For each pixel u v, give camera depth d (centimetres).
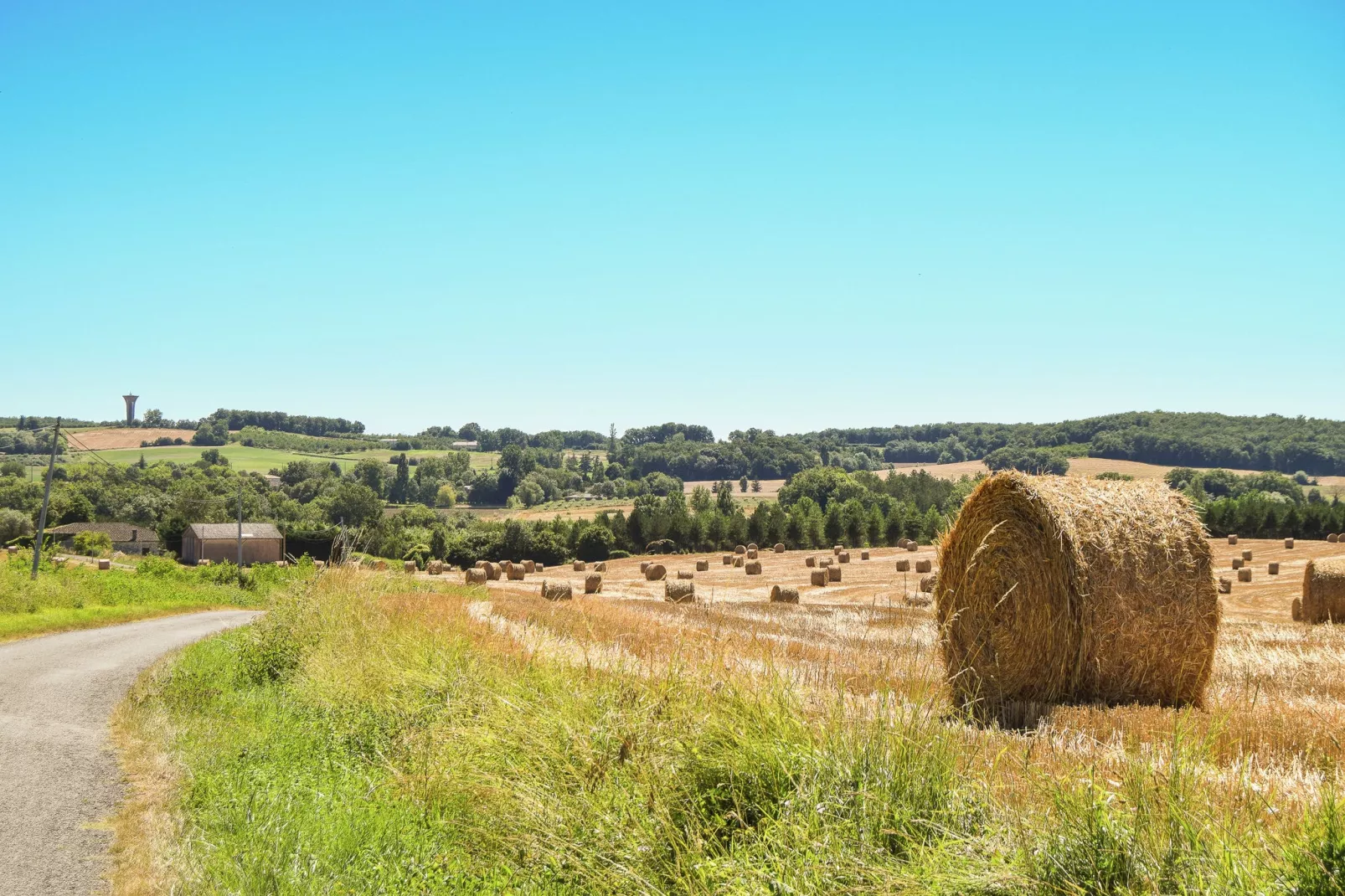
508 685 905
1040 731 886
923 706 612
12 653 2052
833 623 2145
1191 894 412
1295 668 1415
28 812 851
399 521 10788
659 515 8300
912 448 16800
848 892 469
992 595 1273
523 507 14150
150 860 719
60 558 6500
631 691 750
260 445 18825
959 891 445
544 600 2773
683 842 566
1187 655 1191
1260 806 503
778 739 611
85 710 1348
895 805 533
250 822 738
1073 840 453
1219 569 4138
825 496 11006
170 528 9150
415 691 1057
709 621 1839
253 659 1597
